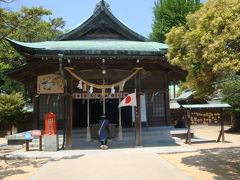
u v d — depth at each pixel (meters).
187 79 7.57
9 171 7.91
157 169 7.45
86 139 12.92
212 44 5.52
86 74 13.26
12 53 18.19
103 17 14.90
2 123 23.66
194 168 7.62
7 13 10.51
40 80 13.29
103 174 7.01
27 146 11.28
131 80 13.74
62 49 11.29
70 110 11.67
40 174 7.18
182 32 7.10
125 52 11.41
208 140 14.22
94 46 12.44
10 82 26.62
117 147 11.90
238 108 20.89
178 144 12.66
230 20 5.62
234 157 9.23
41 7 10.80
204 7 6.77
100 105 21.73
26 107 24.91
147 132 13.67
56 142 11.05
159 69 15.20
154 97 15.70
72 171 7.45
